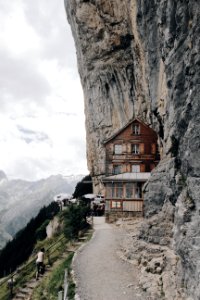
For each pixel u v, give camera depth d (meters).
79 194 70.88
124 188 41.34
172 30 23.80
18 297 24.84
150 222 25.84
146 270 21.36
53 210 63.00
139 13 34.78
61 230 40.38
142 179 41.19
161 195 28.83
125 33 51.31
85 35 57.78
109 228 35.72
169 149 26.03
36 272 26.91
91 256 25.86
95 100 62.38
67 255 28.78
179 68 21.91
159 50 31.41
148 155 48.03
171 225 24.47
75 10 58.81
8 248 64.88
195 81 18.91
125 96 55.62
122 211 40.72
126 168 48.00
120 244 28.69
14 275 31.56
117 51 54.78
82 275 22.09
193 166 18.48
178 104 21.95
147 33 33.72
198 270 15.44
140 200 40.84
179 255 18.17
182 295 16.91
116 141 48.88
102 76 58.88
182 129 21.12
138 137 48.53
